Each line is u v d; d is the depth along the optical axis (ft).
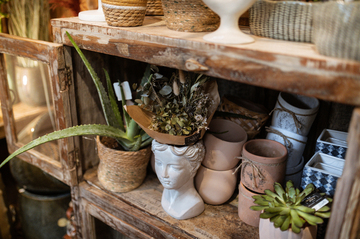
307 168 2.51
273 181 2.56
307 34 1.95
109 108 3.05
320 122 3.17
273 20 2.03
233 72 1.89
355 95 1.53
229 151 2.81
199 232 2.76
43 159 3.61
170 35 2.19
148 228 2.94
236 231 2.77
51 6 4.30
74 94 3.17
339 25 1.51
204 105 2.66
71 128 2.68
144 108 2.74
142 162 3.19
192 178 2.92
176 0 2.25
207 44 1.96
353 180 1.62
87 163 3.66
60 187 4.49
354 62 1.51
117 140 3.20
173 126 2.63
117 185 3.27
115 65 3.56
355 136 1.57
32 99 3.40
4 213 4.92
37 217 4.72
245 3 1.90
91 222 3.62
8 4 4.02
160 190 3.36
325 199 2.31
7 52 3.28
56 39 2.94
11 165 4.50
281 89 1.74
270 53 1.72
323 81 1.59
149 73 2.96
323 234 2.53
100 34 2.58
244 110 3.02
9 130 3.80
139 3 2.48
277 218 2.18
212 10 2.05
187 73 2.63
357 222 1.70
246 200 2.75
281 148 2.68
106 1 2.46
